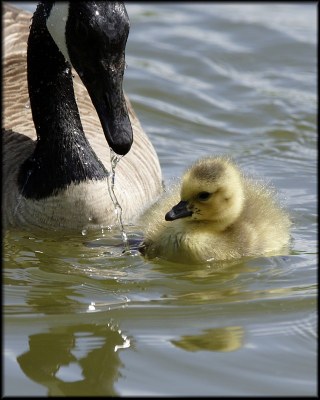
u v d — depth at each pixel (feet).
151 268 39.40
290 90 60.85
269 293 36.70
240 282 37.88
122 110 38.17
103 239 42.37
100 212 42.47
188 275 38.65
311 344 32.63
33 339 32.99
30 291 36.73
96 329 33.71
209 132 55.72
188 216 39.78
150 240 41.09
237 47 66.28
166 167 51.11
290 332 33.40
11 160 43.83
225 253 40.06
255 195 43.73
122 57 38.47
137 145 46.98
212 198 39.55
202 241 39.91
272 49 66.18
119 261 40.01
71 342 32.86
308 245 42.11
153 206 46.06
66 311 35.06
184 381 30.48
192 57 64.64
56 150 42.32
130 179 44.78
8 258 40.04
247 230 40.83
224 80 61.98
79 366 31.53
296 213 45.57
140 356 31.94
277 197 45.32
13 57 48.67
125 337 33.06
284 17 71.46
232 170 41.04
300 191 48.32
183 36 67.62
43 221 42.45
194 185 39.37
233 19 70.54
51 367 31.48
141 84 60.75
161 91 60.08
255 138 55.06
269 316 34.60
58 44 40.04
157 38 67.15
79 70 39.24
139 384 30.37
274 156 52.80
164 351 32.19
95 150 44.70
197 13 71.72
